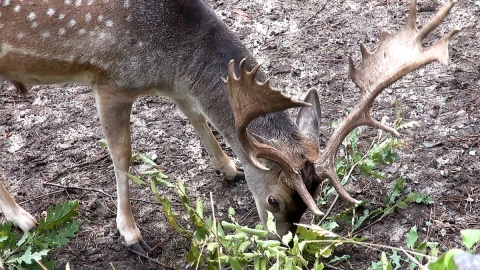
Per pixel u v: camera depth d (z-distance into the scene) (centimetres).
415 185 742
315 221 699
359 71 606
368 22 975
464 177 746
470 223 697
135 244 685
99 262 679
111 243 697
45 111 858
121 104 663
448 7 570
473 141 788
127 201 682
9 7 640
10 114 854
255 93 544
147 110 858
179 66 643
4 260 631
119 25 631
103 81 656
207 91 643
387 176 754
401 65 588
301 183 582
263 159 613
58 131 830
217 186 760
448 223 698
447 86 866
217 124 652
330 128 816
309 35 959
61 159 795
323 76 895
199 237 617
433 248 610
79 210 733
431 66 898
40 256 617
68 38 641
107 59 642
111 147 671
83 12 632
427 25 584
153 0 633
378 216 715
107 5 630
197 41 639
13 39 652
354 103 855
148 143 812
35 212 732
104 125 667
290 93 867
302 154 598
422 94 856
